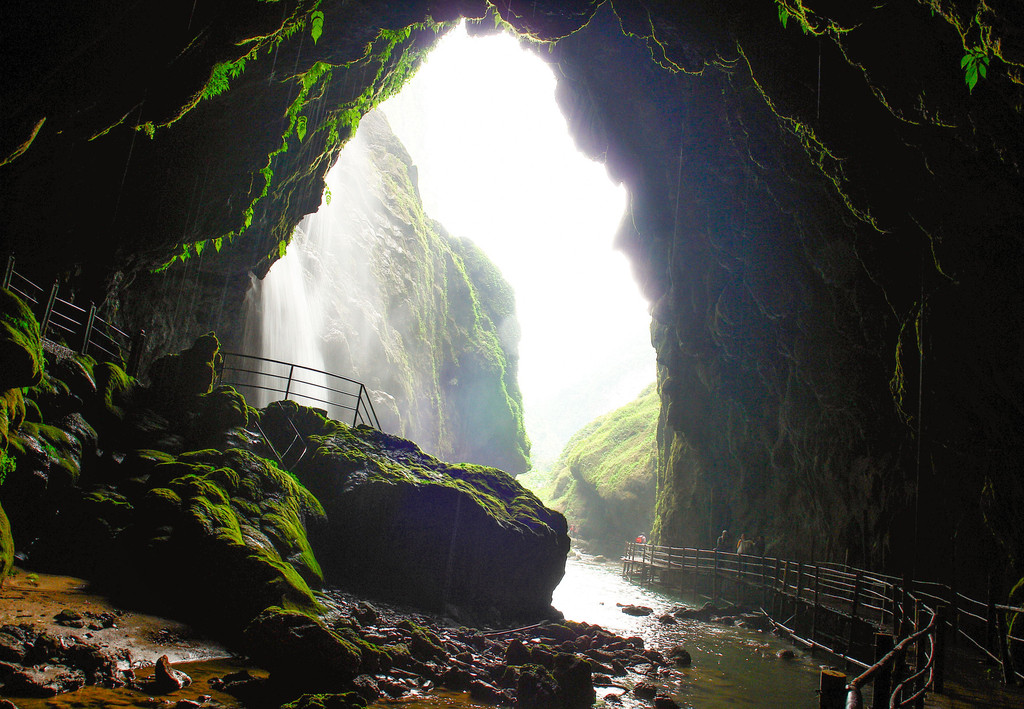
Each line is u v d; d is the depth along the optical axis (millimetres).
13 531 8273
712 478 28516
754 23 12508
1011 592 12617
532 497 15719
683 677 10805
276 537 10062
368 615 10273
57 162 10391
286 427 14047
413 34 17188
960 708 8148
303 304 33531
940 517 15797
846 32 10008
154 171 12750
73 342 12477
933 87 9562
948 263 11727
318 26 10609
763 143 16016
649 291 27172
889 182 12406
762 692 10188
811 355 19172
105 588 8156
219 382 15023
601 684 9555
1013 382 11656
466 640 10766
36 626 6473
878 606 13898
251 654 7332
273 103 13883
